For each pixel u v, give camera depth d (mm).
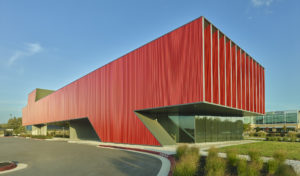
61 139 42812
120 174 8656
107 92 28125
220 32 20406
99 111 29547
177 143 22891
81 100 35188
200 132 23453
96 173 8961
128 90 24172
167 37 19969
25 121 75000
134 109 22938
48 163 11969
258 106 29234
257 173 7273
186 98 17484
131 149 18641
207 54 17469
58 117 44406
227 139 28953
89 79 33250
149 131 20859
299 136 34375
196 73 16906
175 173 7340
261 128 78062
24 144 28688
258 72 30500
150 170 9336
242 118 34000
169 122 24172
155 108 20344
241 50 25562
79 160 12797
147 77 21641
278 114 73562
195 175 7473
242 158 9344
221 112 26234
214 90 18281
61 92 44125
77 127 45031
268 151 15227
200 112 24094
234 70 23203
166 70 19641
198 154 11188
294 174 7055
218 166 7949
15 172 9625
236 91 22984
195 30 17438
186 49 18000
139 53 23109
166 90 19406
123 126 24391
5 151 19562
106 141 27281
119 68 26172
